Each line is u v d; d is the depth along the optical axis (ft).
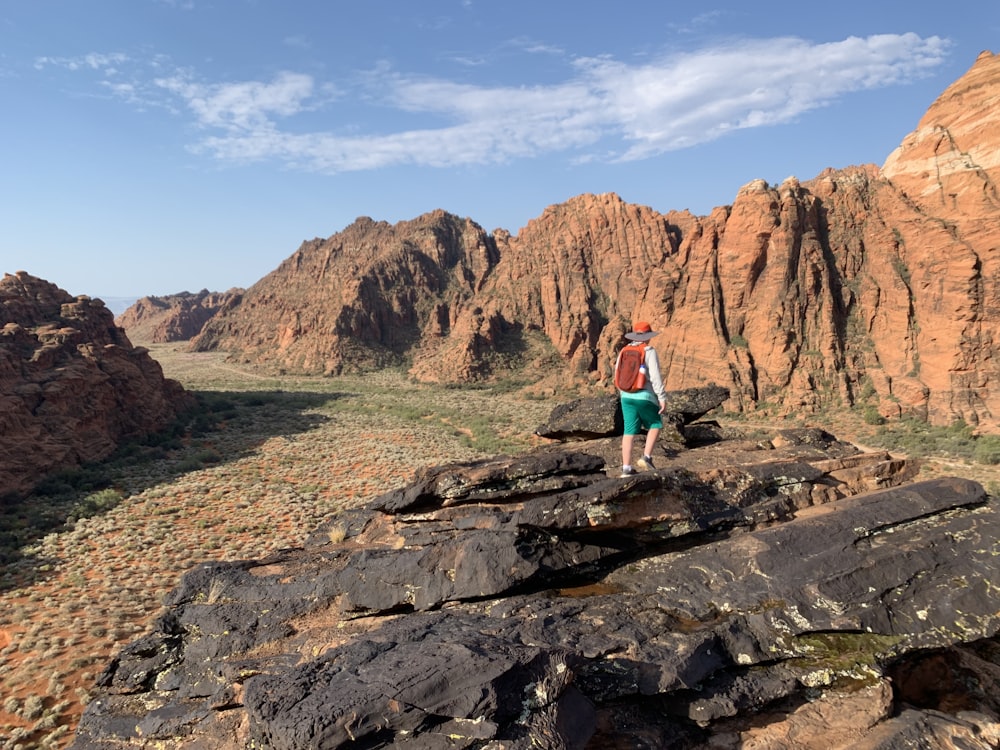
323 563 36.50
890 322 238.07
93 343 224.74
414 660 20.02
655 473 31.24
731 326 272.51
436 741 17.76
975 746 20.65
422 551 30.73
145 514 136.87
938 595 25.53
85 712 29.68
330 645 26.86
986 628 24.41
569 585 28.84
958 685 26.89
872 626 24.20
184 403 272.31
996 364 200.23
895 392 221.05
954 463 164.76
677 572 28.17
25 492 145.07
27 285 232.12
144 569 102.73
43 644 75.46
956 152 242.37
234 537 121.39
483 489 35.96
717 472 34.22
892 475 38.14
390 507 38.09
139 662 31.58
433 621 25.27
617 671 21.91
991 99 238.27
